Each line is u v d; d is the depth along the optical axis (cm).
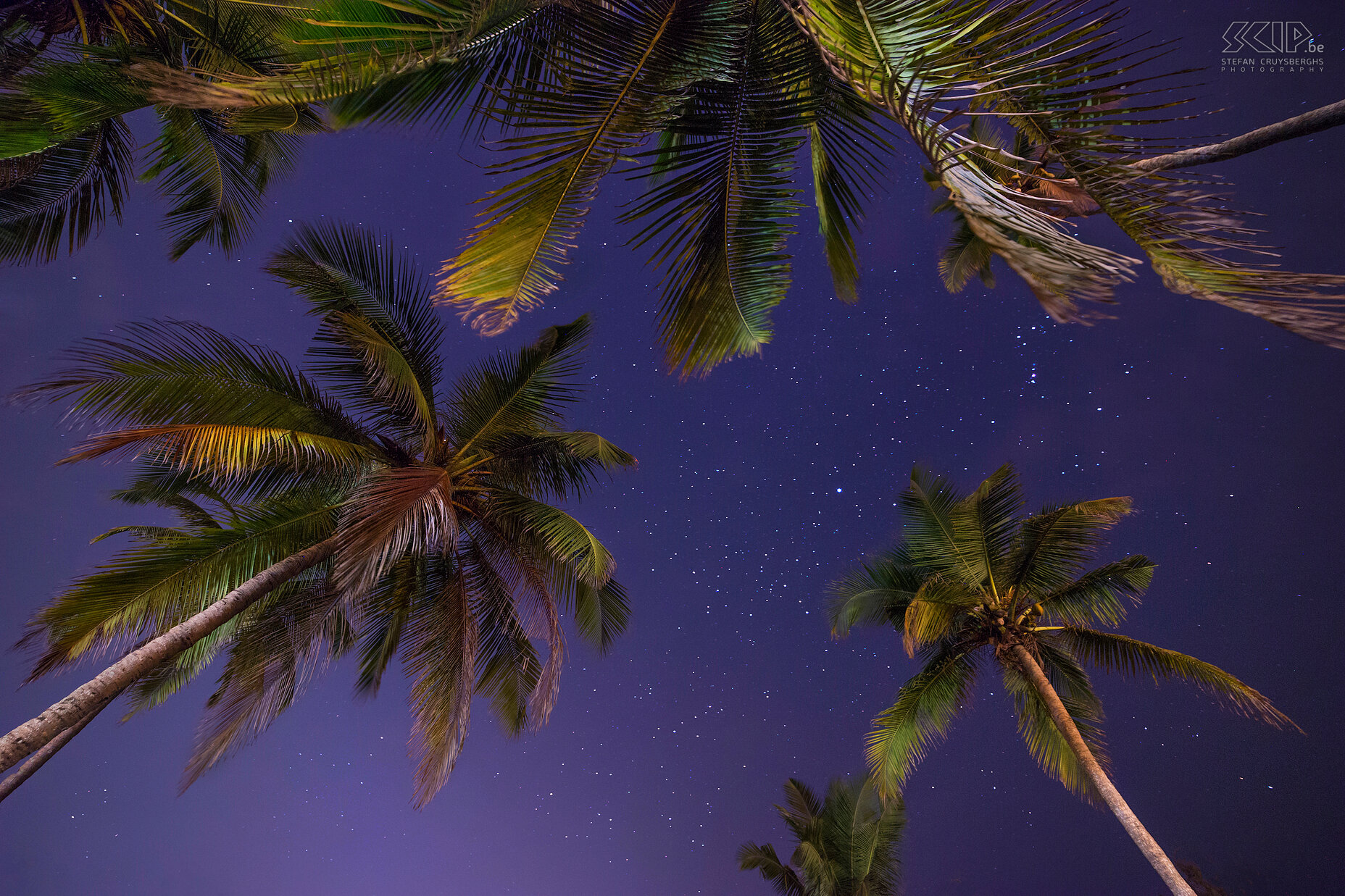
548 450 924
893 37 195
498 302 371
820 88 438
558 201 386
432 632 862
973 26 185
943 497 1158
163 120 873
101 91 559
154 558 709
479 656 933
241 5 556
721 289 479
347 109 346
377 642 1023
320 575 932
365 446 824
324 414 784
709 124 451
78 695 550
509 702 960
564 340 919
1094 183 177
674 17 379
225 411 689
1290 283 129
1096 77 177
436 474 742
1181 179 162
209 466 653
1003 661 1108
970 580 1130
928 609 1020
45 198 789
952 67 185
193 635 634
